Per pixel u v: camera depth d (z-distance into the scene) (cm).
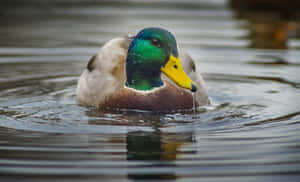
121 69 1124
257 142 806
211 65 1491
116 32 1945
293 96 1159
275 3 2455
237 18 2302
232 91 1234
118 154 750
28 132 864
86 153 752
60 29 2020
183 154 752
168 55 1013
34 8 2588
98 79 1126
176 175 667
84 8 2608
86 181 645
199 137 843
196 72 1170
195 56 1590
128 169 688
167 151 767
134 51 1040
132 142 810
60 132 867
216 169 690
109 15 2381
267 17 2336
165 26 2070
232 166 700
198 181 648
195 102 1079
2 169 685
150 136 848
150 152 760
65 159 724
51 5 2700
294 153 750
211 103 1125
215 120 966
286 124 920
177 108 1041
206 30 2003
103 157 736
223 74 1400
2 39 1809
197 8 2603
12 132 862
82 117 984
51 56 1585
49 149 769
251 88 1256
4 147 776
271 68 1446
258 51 1648
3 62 1499
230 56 1590
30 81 1305
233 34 1923
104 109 1059
